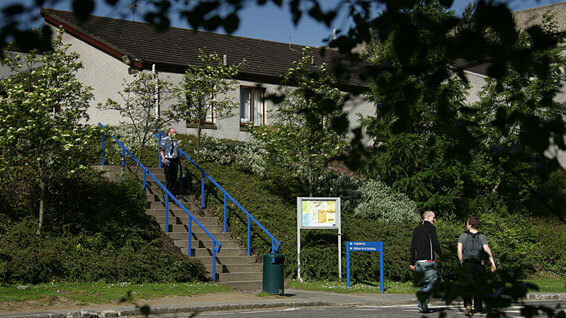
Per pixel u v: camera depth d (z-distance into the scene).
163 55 26.92
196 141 24.92
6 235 15.36
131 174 20.00
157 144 23.50
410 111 2.57
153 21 2.13
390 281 18.50
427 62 2.40
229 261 17.58
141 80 21.50
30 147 15.80
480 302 2.61
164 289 14.35
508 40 2.22
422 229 12.56
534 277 21.08
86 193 17.39
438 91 2.52
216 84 23.00
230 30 2.18
